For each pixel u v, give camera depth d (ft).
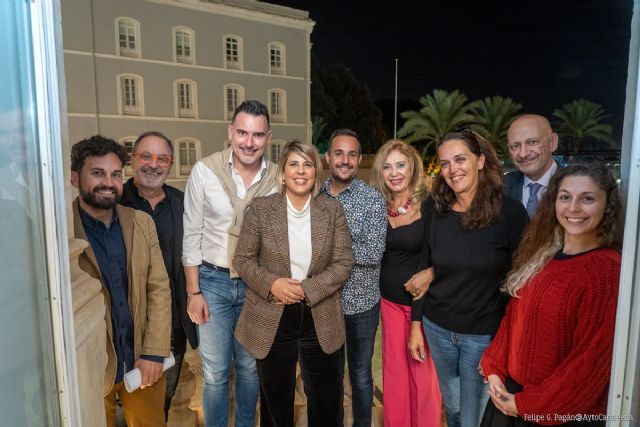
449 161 6.70
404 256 8.19
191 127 50.06
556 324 5.15
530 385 5.41
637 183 4.01
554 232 5.44
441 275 7.10
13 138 3.94
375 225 7.93
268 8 54.85
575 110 111.75
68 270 4.30
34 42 3.94
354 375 8.40
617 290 4.75
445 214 7.16
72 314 4.35
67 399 4.29
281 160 7.20
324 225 7.18
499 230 6.64
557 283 5.16
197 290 8.05
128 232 6.88
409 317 8.28
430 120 109.60
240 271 7.20
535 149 8.75
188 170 50.49
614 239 5.02
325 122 100.12
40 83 3.96
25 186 4.03
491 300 6.76
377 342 18.30
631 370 4.15
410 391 8.55
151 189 8.73
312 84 97.60
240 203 7.83
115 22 43.04
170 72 47.70
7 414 4.01
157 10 46.06
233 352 8.50
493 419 5.87
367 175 59.67
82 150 6.34
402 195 8.13
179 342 8.91
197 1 48.65
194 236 7.99
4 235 3.90
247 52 53.62
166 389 8.85
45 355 4.23
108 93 42.91
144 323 7.16
